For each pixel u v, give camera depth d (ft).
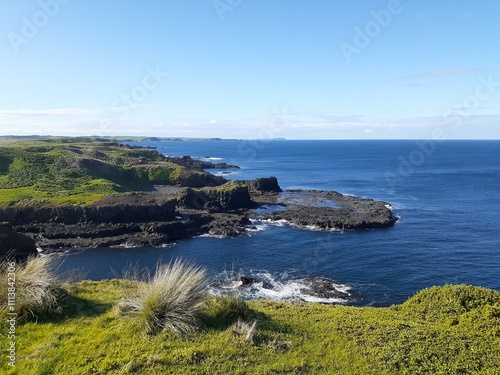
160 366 22.68
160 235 145.89
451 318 34.53
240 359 24.04
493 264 114.93
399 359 25.09
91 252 130.93
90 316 29.01
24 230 147.84
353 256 123.44
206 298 31.24
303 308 36.29
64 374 21.65
